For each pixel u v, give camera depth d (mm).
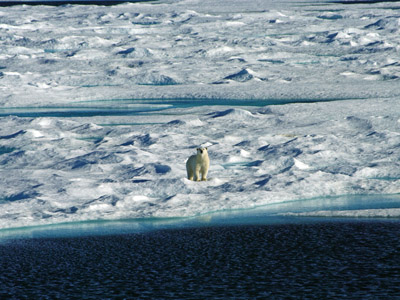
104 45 180750
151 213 36938
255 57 149125
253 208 38406
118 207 38594
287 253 29500
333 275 26203
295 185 42094
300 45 172750
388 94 92438
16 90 107625
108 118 79438
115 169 49000
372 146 55000
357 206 37969
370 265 27328
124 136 65250
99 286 25750
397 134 58750
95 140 65188
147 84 118375
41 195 41000
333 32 185375
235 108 78938
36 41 186250
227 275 26703
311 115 75562
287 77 116250
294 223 34844
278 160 49219
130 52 157000
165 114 83000
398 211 35812
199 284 25672
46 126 73938
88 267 28281
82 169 49531
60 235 33594
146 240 32375
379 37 180250
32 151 56281
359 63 130875
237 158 52625
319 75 117562
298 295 24016
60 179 45219
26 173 48156
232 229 34000
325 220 35281
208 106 87375
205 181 43625
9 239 33000
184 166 48875
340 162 49688
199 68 130750
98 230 34469
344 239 31422
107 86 114500
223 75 121500
